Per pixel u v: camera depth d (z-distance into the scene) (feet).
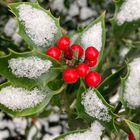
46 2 1.37
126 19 1.06
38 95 0.86
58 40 0.84
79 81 0.92
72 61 0.83
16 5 0.87
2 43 1.18
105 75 1.10
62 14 1.42
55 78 0.85
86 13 1.47
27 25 0.87
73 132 0.86
